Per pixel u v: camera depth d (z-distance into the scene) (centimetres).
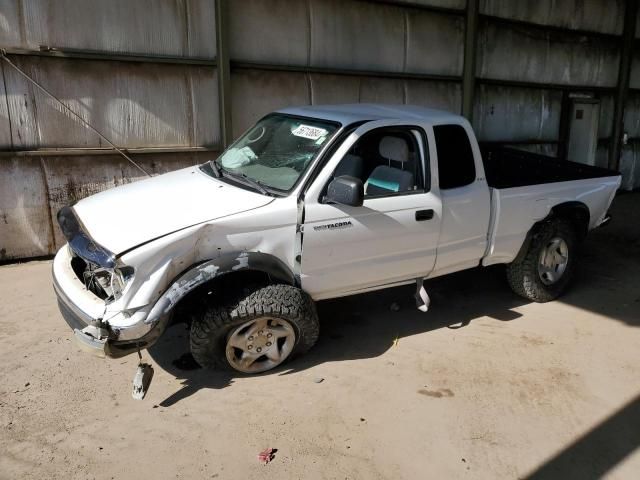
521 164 614
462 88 905
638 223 870
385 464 326
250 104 714
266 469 318
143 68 634
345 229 407
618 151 1142
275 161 434
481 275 619
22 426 346
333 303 532
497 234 493
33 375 398
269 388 393
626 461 336
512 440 350
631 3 1072
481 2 884
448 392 396
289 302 388
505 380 413
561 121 1062
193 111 674
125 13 611
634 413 380
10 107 580
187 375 405
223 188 417
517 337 479
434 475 319
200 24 654
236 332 387
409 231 436
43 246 628
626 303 558
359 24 777
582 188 550
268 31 707
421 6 825
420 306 472
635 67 1135
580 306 548
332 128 426
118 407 367
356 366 425
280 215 386
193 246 364
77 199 632
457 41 883
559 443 349
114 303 347
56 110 601
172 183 439
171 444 335
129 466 317
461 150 469
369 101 815
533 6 950
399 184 438
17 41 569
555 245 541
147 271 349
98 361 419
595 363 441
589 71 1070
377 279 443
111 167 643
